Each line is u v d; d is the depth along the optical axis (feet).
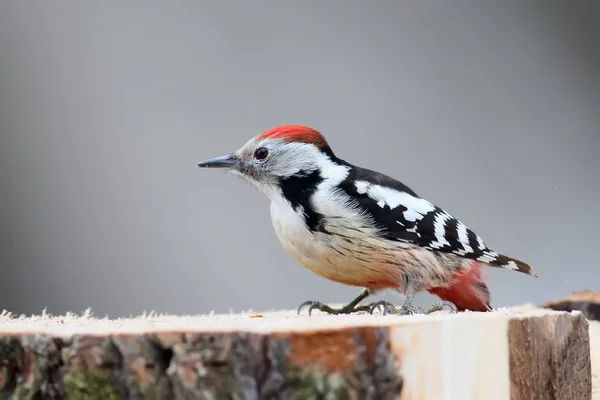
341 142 39.96
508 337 14.62
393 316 14.70
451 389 13.42
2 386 12.96
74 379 12.57
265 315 19.92
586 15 39.81
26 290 39.52
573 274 37.63
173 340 12.27
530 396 15.02
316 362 12.17
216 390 12.17
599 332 22.34
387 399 12.57
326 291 38.50
